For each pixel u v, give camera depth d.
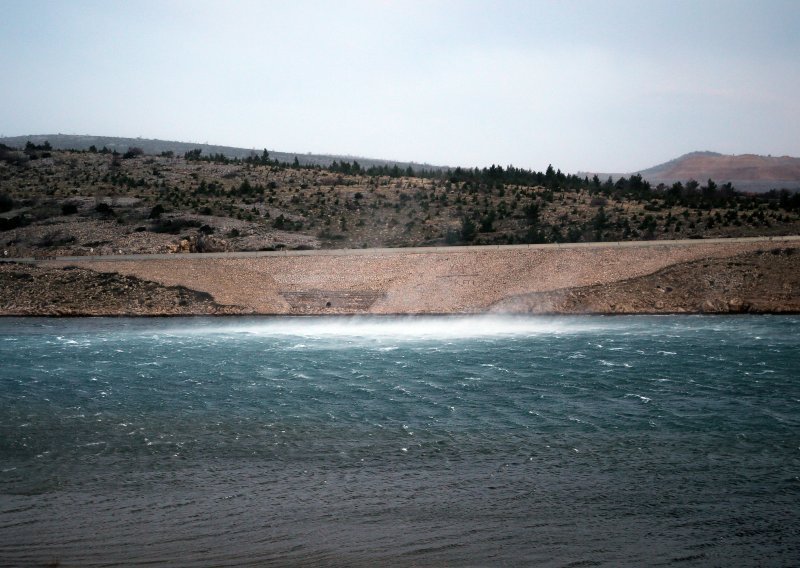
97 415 36.75
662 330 60.84
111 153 194.50
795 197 131.25
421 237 114.31
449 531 23.84
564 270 81.31
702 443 31.45
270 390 41.50
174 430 34.19
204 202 132.75
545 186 149.50
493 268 83.44
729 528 23.91
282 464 29.70
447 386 41.78
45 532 23.89
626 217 121.50
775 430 32.88
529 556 22.30
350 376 44.91
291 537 23.48
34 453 31.27
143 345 57.44
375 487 27.31
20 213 123.88
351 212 129.50
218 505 25.91
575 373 44.34
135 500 26.36
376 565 21.80
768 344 52.66
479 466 29.23
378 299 79.25
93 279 85.81
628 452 30.53
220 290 82.44
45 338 61.84
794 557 22.11
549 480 27.77
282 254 91.25
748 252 81.44
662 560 22.05
